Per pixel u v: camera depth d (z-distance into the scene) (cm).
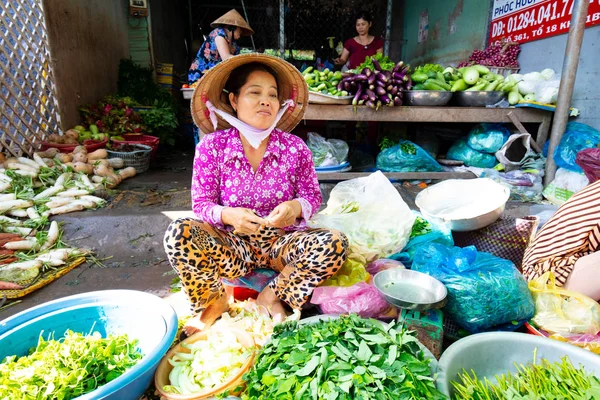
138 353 156
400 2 920
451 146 460
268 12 939
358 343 125
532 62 480
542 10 456
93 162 431
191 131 755
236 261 192
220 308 194
